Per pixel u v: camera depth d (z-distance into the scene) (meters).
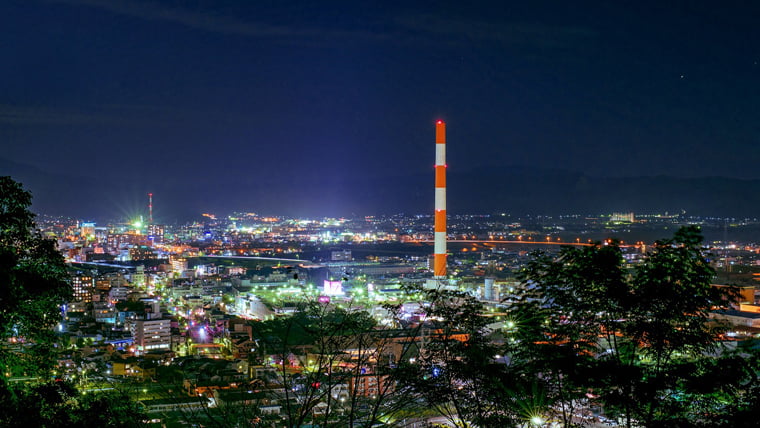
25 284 39.81
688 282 33.59
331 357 33.16
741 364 30.64
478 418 35.38
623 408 33.19
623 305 33.84
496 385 35.41
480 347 36.72
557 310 36.91
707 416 31.47
